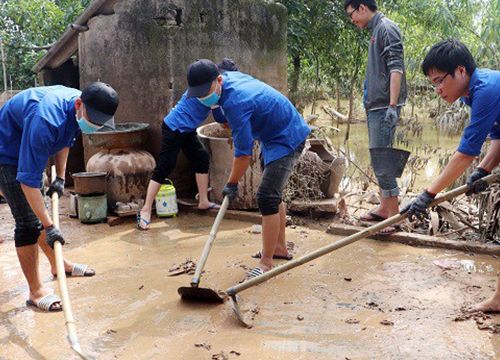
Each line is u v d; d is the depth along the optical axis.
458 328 3.30
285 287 4.04
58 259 3.29
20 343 3.29
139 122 6.45
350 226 5.30
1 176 3.53
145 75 6.30
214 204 6.05
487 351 3.02
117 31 6.41
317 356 3.04
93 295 3.97
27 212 3.62
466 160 3.28
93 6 6.49
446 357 2.98
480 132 3.20
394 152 5.05
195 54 6.31
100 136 5.90
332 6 11.11
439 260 4.52
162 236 5.36
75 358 3.11
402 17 13.54
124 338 3.32
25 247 3.68
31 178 3.29
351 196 6.84
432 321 3.41
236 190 4.11
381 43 5.05
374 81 5.15
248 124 3.86
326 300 3.79
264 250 4.26
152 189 5.66
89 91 3.23
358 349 3.11
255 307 3.71
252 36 6.87
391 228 5.07
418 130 13.58
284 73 7.45
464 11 11.32
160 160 5.61
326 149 6.54
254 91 3.94
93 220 5.77
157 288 4.07
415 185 8.02
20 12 11.49
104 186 5.82
